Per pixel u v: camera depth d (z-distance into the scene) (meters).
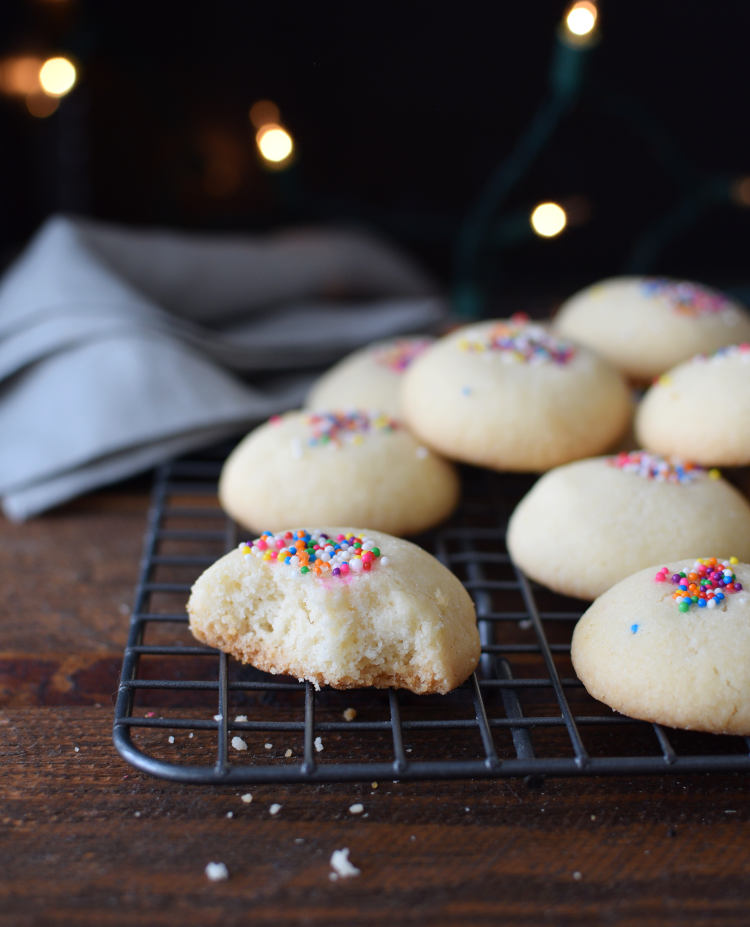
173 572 0.36
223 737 0.28
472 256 0.56
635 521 0.33
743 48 0.64
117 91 0.61
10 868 0.27
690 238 0.68
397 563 0.30
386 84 0.65
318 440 0.36
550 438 0.36
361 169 0.67
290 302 0.51
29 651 0.33
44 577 0.36
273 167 0.56
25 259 0.46
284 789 0.28
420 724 0.28
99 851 0.27
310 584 0.30
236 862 0.27
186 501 0.39
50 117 0.59
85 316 0.41
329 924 0.26
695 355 0.39
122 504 0.39
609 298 0.41
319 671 0.29
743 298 0.56
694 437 0.35
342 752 0.29
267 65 0.63
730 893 0.26
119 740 0.28
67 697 0.31
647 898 0.26
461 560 0.35
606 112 0.66
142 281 0.46
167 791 0.28
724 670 0.28
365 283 0.55
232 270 0.49
